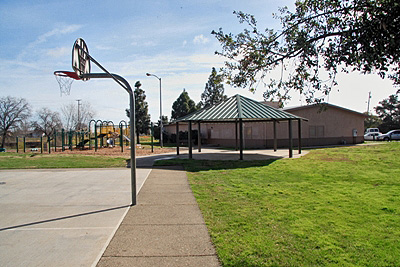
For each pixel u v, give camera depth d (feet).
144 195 24.34
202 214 18.31
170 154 65.41
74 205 21.61
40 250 13.20
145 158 56.90
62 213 19.48
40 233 15.49
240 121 49.55
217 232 14.96
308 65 14.28
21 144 137.59
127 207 20.62
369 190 24.03
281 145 85.20
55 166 45.60
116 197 23.99
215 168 39.81
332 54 13.25
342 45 12.72
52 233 15.46
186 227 15.90
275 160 47.39
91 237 14.74
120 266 11.38
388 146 64.23
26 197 24.48
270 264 11.30
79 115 190.70
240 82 16.06
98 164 47.93
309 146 88.43
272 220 16.65
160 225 16.35
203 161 48.24
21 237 14.93
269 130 83.61
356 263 11.32
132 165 21.39
